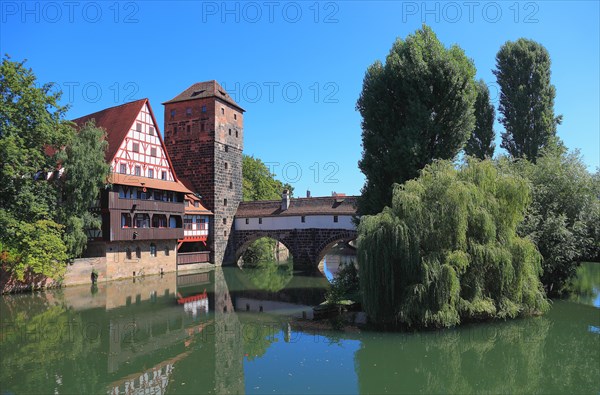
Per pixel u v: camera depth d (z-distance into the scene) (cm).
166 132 5172
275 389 1318
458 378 1445
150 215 3881
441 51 2884
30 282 2936
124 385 1345
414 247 1839
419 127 2720
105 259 3456
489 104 3925
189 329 2038
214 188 4894
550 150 3497
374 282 1877
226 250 5072
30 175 2877
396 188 2030
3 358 1611
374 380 1402
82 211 3109
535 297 1970
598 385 1407
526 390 1368
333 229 4650
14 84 2705
